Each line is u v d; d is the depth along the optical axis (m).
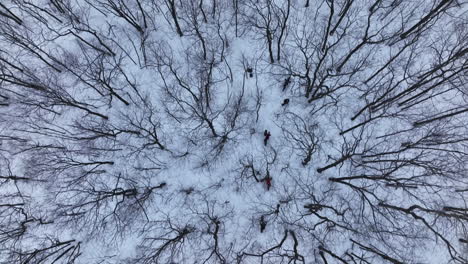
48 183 25.34
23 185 25.45
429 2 25.89
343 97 25.91
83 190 24.72
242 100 25.84
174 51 26.59
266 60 26.38
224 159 25.23
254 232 23.92
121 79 26.17
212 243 23.81
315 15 26.55
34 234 24.62
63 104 25.62
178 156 25.44
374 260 23.53
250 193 24.62
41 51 26.16
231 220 24.25
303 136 24.92
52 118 26.31
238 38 26.78
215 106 25.83
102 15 27.11
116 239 24.12
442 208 23.70
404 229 23.67
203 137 25.55
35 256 23.83
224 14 26.84
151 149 25.56
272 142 25.31
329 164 24.95
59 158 25.17
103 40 26.78
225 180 24.94
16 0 26.75
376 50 26.22
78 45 26.83
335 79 26.02
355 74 25.98
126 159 25.55
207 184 24.94
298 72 26.20
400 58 25.89
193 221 24.28
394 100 25.16
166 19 26.41
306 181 24.73
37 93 26.30
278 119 25.66
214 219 23.41
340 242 23.88
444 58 25.20
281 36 24.30
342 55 26.17
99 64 24.73
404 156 24.69
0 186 25.30
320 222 22.66
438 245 23.44
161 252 23.48
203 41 25.03
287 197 24.34
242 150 25.34
